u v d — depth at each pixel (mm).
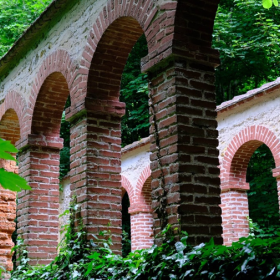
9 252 9531
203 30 5121
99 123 6625
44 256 7879
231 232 10445
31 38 8719
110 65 6727
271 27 16672
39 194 8102
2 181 1458
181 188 4602
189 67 4973
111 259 5352
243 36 17734
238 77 18609
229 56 16703
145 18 5523
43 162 8266
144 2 5582
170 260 4320
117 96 6805
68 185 16734
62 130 19219
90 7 6965
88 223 6191
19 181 1469
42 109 8297
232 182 10664
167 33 5035
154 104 5129
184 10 5043
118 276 5102
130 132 19375
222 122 11141
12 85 9609
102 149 6562
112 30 6434
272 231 13375
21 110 8852
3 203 9703
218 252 3820
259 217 13922
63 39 7629
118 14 6156
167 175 4797
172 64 4918
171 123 4820
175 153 4703
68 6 7594
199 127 4867
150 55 5211
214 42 17109
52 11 7828
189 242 4496
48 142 8281
